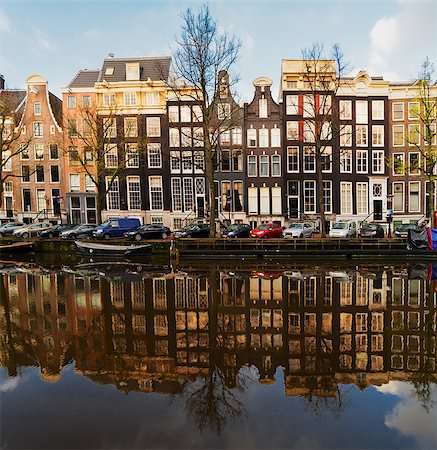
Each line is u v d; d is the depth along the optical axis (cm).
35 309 1168
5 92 3984
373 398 628
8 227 3391
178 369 746
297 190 3544
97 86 3675
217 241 2384
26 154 3900
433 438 520
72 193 3781
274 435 531
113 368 755
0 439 522
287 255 2355
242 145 3538
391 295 1306
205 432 538
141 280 1609
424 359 780
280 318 1061
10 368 759
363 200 3572
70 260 2320
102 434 535
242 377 711
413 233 2280
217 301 1246
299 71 3462
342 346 851
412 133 3161
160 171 3650
